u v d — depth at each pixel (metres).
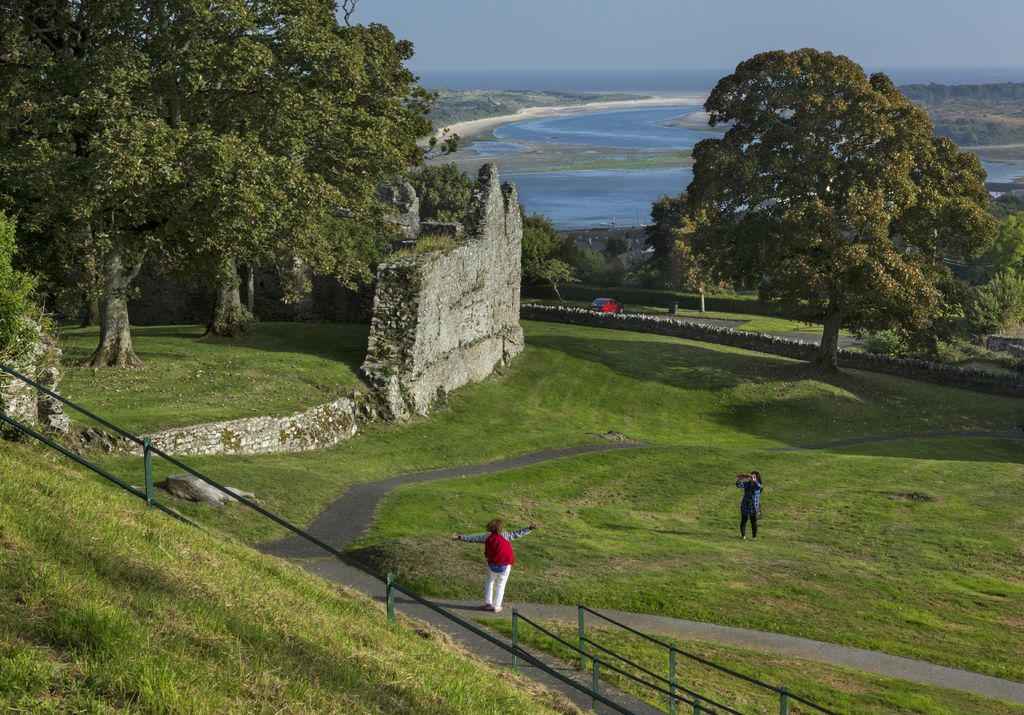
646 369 64.50
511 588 25.02
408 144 54.69
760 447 52.94
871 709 19.80
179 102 38.34
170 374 41.22
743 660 21.88
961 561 30.61
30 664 9.79
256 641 12.45
